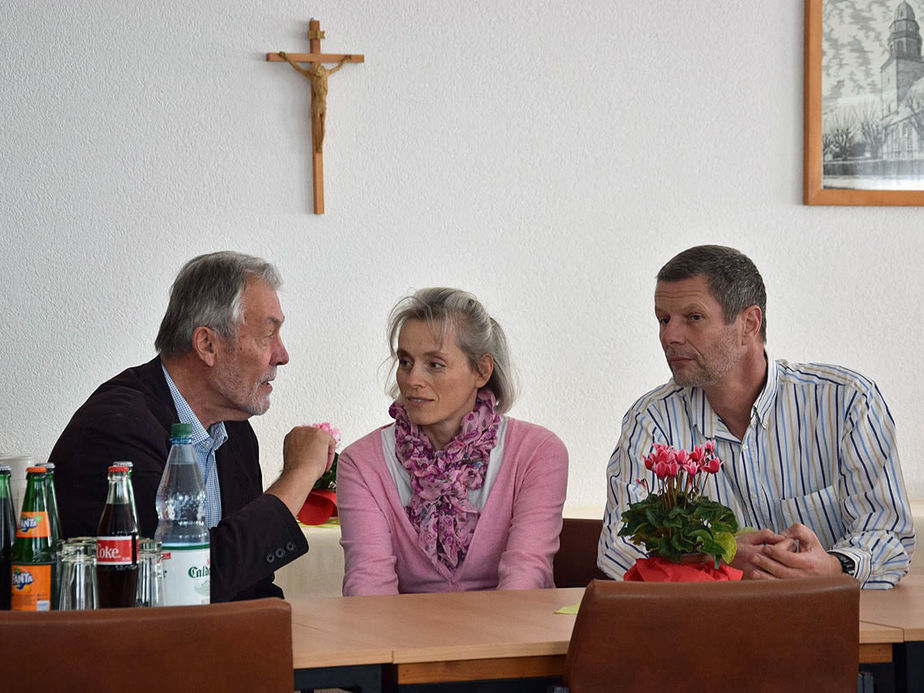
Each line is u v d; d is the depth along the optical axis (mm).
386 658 1888
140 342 4504
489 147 4660
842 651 1923
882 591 2490
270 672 1697
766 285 4809
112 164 4461
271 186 4551
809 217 4836
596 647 1834
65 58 4422
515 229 4684
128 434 2400
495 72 4656
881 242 4875
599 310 4734
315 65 4492
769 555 2426
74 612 1602
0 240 4398
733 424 2920
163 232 4496
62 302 4445
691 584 1847
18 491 3213
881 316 4875
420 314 2910
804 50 4805
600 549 2789
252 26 4520
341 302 4598
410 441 2922
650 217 4754
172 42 4484
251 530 2260
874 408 2768
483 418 2943
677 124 4758
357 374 4617
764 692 1895
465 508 2871
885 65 4832
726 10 4773
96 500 2354
